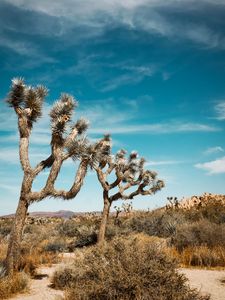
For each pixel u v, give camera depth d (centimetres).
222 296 727
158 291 574
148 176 1919
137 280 580
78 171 1016
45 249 1717
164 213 2561
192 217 2520
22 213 957
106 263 704
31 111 1007
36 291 831
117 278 595
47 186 956
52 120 1005
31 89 1006
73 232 2603
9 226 2645
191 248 1330
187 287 622
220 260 1173
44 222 4225
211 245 1390
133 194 1892
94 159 1058
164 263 639
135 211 3341
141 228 2272
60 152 985
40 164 981
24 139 991
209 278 935
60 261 1379
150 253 659
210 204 2983
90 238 1948
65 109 998
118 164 1798
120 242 772
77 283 697
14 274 918
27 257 1292
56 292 815
